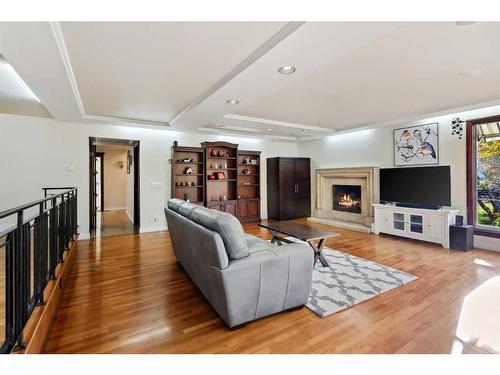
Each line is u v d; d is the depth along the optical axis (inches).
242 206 261.4
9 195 168.1
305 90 136.1
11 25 68.1
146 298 96.6
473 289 102.5
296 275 84.8
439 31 79.9
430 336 72.7
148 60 98.5
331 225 243.0
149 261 139.5
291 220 271.7
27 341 56.1
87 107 161.5
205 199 235.5
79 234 188.2
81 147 189.5
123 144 218.4
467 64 104.5
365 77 118.3
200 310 87.9
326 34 75.9
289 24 75.6
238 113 184.1
